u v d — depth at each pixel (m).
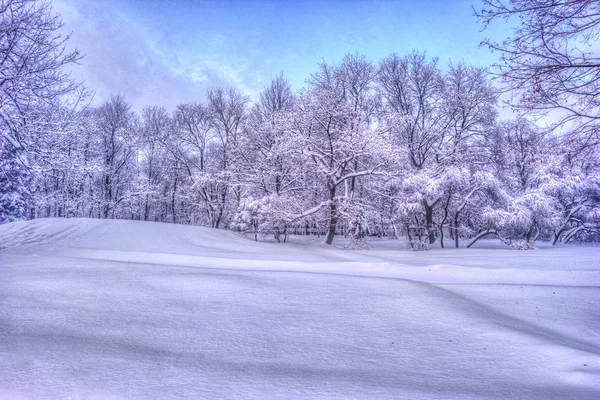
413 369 3.44
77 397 2.45
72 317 4.67
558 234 29.00
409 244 24.28
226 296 6.32
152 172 41.16
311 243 28.22
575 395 2.79
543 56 5.71
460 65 28.73
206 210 38.44
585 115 5.85
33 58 10.43
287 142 25.08
